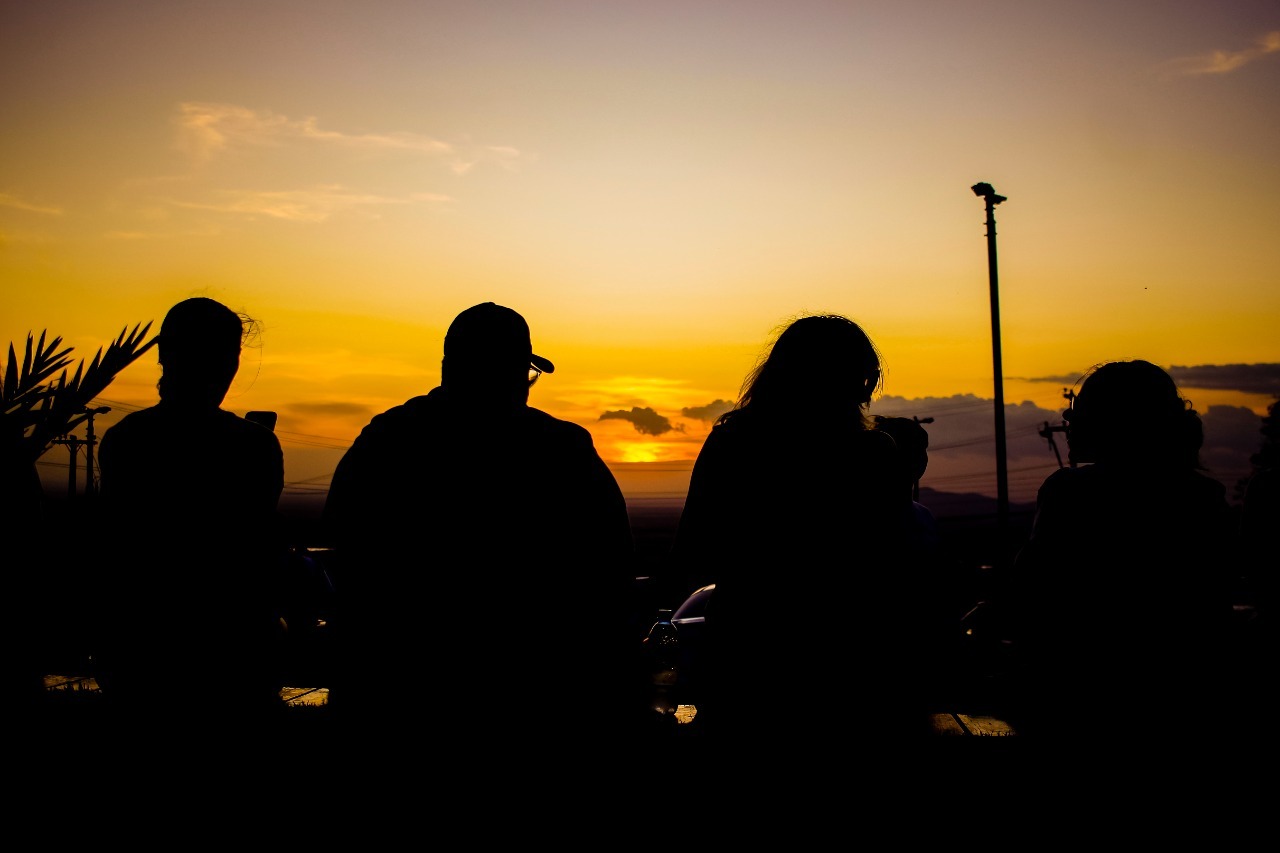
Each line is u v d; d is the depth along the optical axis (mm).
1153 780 2619
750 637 2496
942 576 3295
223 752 2760
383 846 2463
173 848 2721
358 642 2479
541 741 2467
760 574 2502
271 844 2668
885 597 2510
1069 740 2695
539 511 2504
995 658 3414
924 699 2643
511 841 2459
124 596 2738
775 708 2469
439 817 2443
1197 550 2658
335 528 2547
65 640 3031
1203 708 2617
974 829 2645
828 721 2457
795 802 2514
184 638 2746
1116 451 2742
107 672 2783
